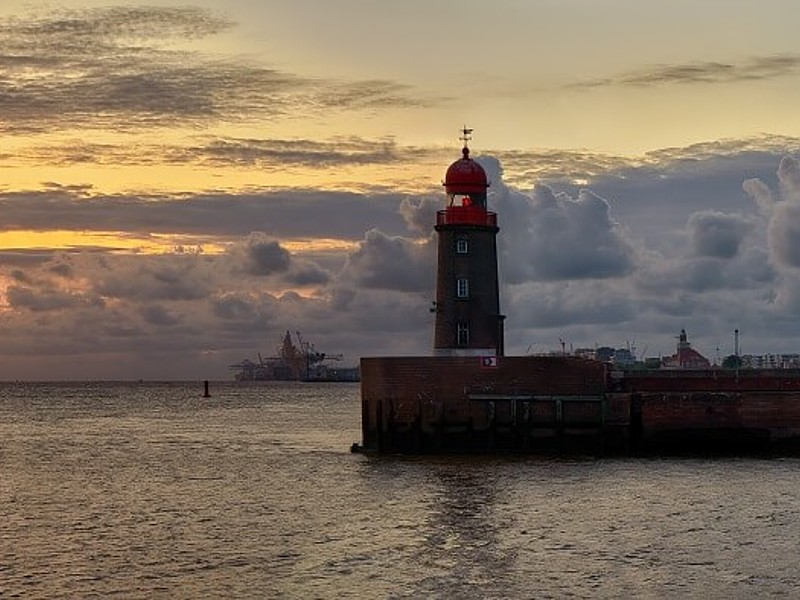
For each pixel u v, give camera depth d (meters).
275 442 108.06
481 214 86.56
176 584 41.34
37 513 58.88
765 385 83.12
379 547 47.00
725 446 79.50
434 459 78.75
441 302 86.25
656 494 60.28
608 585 40.00
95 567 44.38
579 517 53.34
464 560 44.16
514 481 66.25
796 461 75.44
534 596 38.53
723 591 39.16
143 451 99.31
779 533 48.94
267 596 39.25
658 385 83.31
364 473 72.25
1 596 39.88
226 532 51.66
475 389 80.56
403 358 81.38
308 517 55.38
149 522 55.19
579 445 79.69
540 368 80.06
